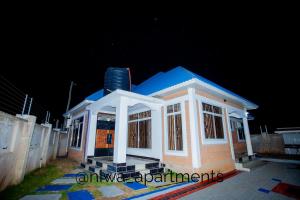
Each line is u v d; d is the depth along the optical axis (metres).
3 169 4.70
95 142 10.70
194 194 5.08
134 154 9.92
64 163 10.44
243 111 11.97
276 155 15.50
